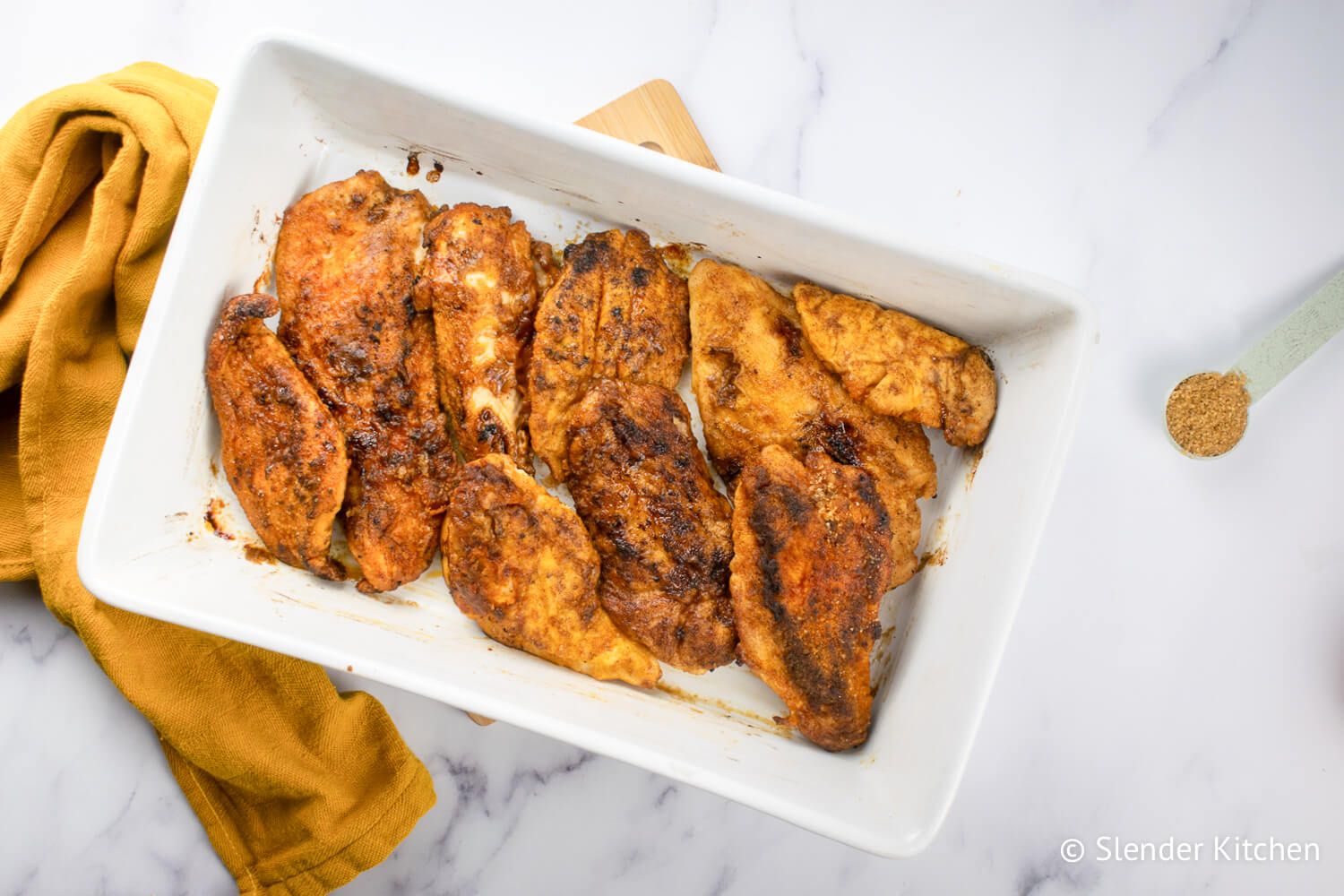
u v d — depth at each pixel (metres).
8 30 0.62
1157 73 0.65
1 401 0.61
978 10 0.64
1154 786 0.65
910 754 0.56
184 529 0.56
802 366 0.57
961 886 0.66
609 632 0.57
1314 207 0.64
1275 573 0.65
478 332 0.56
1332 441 0.64
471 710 0.53
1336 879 0.65
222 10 0.63
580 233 0.60
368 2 0.63
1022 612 0.65
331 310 0.56
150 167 0.57
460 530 0.55
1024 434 0.56
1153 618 0.65
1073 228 0.64
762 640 0.55
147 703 0.60
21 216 0.58
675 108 0.62
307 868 0.62
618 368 0.56
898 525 0.57
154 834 0.64
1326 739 0.65
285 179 0.57
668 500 0.55
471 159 0.58
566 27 0.64
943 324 0.58
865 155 0.64
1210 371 0.64
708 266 0.57
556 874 0.65
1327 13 0.64
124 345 0.60
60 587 0.59
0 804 0.63
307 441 0.54
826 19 0.64
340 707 0.62
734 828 0.65
